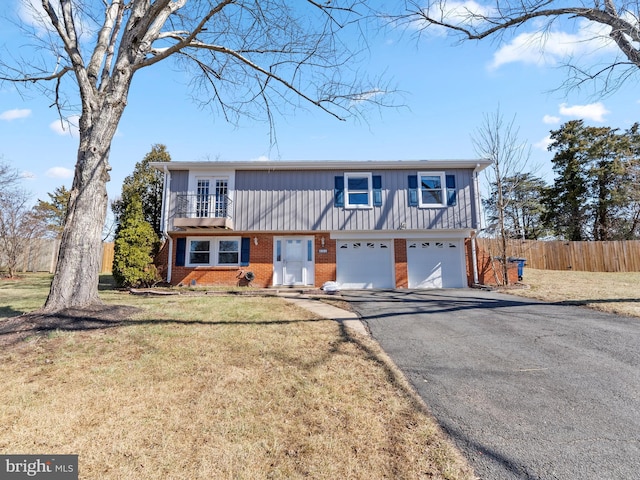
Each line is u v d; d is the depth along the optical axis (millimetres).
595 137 25328
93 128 6570
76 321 5578
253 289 12281
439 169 13734
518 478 2256
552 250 18344
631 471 2303
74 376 3709
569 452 2527
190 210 13352
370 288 13367
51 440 2541
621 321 6273
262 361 4297
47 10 6484
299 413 3041
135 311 6758
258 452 2465
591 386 3660
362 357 4559
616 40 7293
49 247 19562
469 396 3475
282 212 13461
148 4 6891
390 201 13562
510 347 5016
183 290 11758
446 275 13461
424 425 2895
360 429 2811
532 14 6977
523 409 3193
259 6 6223
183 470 2252
